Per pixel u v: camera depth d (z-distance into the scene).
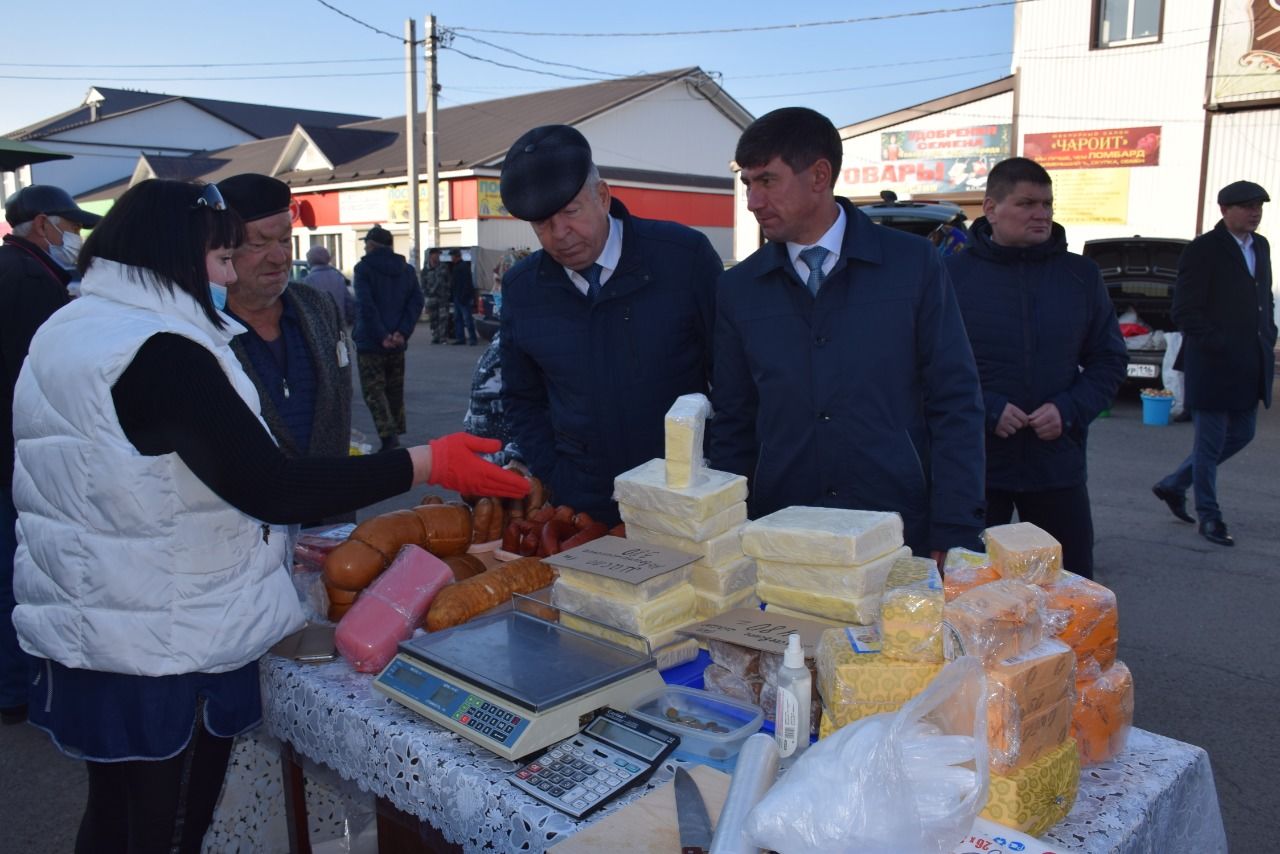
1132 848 1.25
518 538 2.18
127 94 41.66
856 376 2.20
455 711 1.49
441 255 16.75
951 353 2.17
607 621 1.74
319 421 2.75
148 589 1.59
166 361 1.52
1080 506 2.95
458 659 1.58
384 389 7.82
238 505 1.56
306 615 2.03
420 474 1.76
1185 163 12.95
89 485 1.55
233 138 40.84
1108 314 2.99
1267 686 3.52
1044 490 2.93
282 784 2.29
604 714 1.47
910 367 2.21
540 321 2.57
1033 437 2.92
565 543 2.11
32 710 1.80
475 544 2.26
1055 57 13.70
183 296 1.59
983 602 1.25
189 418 1.51
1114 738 1.42
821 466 2.27
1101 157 13.58
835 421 2.23
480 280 20.09
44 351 1.60
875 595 1.62
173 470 1.56
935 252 2.23
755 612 1.71
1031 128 14.11
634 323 2.49
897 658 1.30
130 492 1.54
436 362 14.11
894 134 15.40
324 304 2.84
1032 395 2.92
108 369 1.50
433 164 20.41
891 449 2.21
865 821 1.02
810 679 1.41
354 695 1.68
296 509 1.58
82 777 3.09
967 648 1.22
